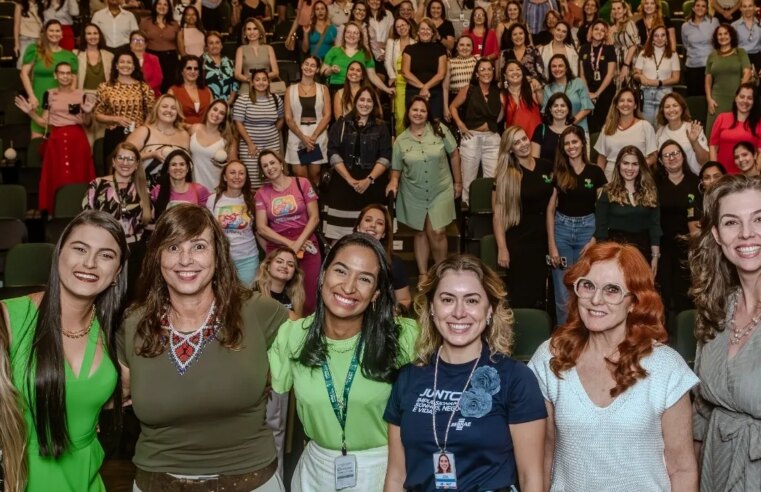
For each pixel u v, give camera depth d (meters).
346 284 2.51
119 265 2.61
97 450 2.70
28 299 2.61
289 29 10.10
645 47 8.25
